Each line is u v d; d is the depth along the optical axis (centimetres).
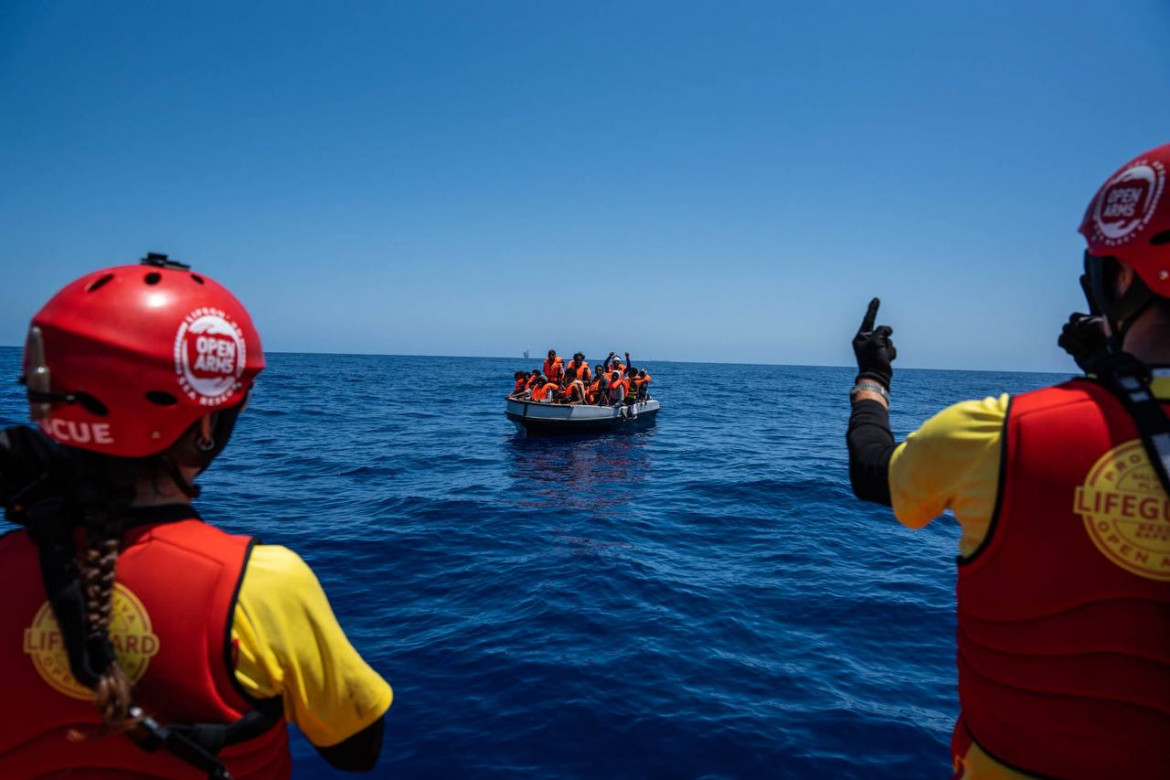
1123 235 98
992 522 100
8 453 107
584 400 1802
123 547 105
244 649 106
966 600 108
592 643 475
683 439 1859
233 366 112
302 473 1166
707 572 650
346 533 759
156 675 102
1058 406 99
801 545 763
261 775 113
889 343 147
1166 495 90
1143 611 92
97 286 106
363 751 124
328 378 5300
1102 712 94
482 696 400
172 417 105
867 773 336
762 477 1220
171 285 109
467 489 1059
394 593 575
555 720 375
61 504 105
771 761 343
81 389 100
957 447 105
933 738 366
